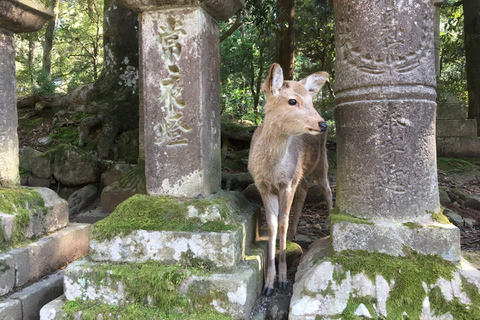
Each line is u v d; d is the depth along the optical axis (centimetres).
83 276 207
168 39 229
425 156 203
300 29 920
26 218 246
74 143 619
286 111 204
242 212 249
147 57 233
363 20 202
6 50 269
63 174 518
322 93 1234
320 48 968
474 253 276
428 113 204
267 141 222
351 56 208
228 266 202
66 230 280
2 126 264
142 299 200
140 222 215
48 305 207
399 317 177
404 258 194
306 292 193
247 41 965
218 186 260
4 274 216
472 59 698
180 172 230
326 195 320
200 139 226
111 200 457
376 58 200
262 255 242
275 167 229
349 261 196
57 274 253
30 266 235
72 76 1450
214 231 205
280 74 209
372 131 202
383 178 201
